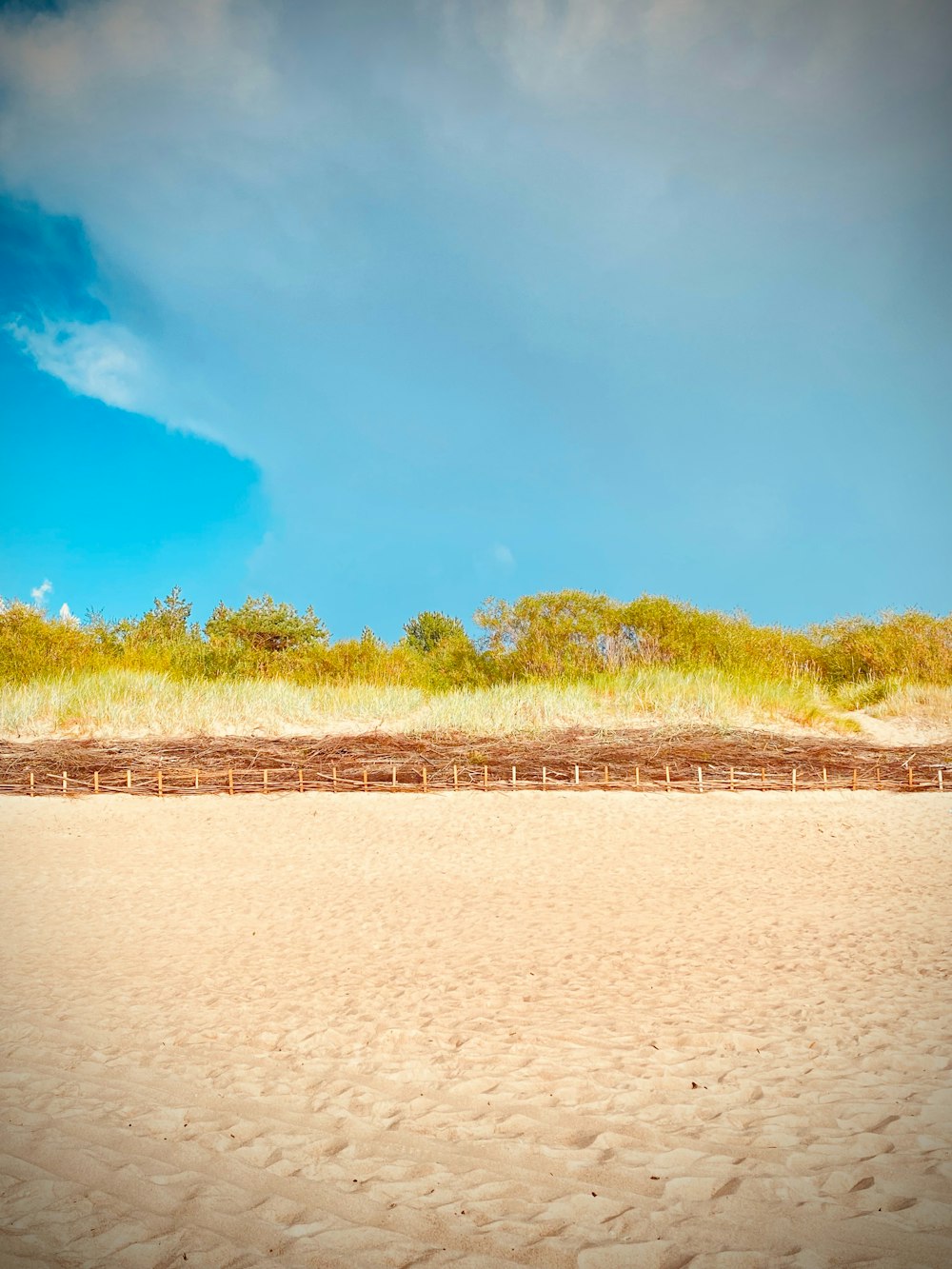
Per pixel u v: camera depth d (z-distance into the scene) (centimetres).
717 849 981
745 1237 292
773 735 1681
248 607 3219
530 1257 284
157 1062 458
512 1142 365
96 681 1916
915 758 1493
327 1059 460
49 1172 345
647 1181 330
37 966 625
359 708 1841
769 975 573
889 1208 305
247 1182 337
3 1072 448
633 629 2177
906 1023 482
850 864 902
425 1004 536
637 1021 498
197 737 1678
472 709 1800
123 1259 284
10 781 1351
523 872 892
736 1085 414
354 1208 317
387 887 842
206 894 829
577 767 1354
